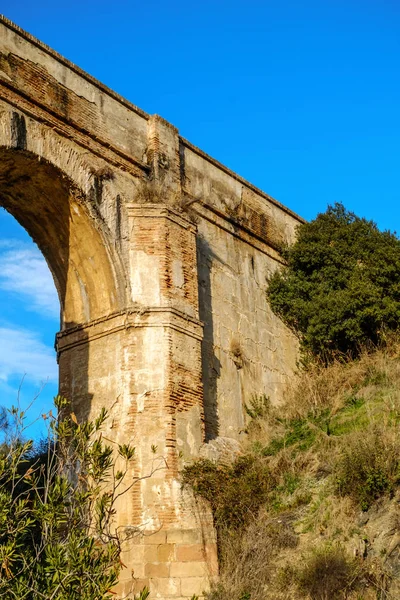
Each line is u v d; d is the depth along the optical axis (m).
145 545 16.25
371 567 14.58
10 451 11.76
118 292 18.80
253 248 24.88
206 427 20.02
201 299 21.56
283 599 14.79
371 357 23.17
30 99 17.94
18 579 11.23
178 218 19.97
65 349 19.56
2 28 17.80
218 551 16.53
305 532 16.17
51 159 18.02
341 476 16.61
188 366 18.70
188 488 17.16
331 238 26.64
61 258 19.97
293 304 25.05
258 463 18.67
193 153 22.89
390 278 25.34
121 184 19.72
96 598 10.77
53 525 11.38
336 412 20.52
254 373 22.80
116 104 20.34
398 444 16.62
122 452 12.24
